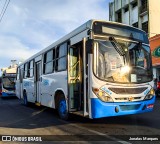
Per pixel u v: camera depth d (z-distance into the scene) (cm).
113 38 843
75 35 930
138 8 3669
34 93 1467
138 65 872
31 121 1062
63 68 1025
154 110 1265
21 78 1845
